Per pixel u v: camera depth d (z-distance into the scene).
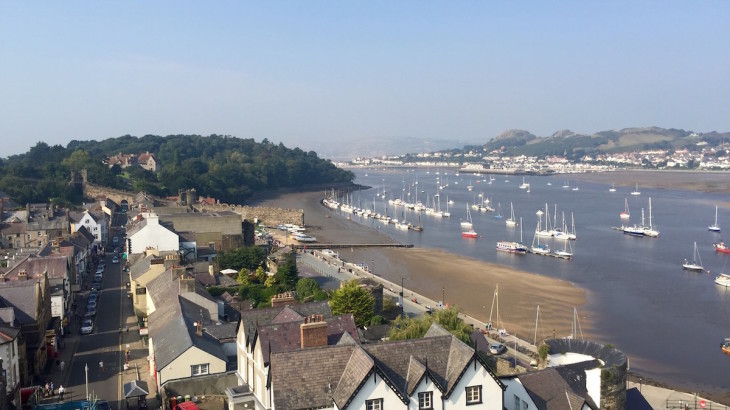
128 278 163.38
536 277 195.25
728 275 189.38
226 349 86.00
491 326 136.50
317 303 83.38
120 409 77.44
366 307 110.94
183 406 70.38
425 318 94.69
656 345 129.88
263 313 76.44
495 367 81.19
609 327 141.88
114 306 133.88
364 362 53.50
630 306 159.88
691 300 165.75
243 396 66.06
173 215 194.75
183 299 99.69
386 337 89.56
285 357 55.91
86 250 177.62
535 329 139.12
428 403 54.00
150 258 134.75
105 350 103.31
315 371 55.56
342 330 71.31
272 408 55.19
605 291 176.25
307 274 181.38
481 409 55.53
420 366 54.38
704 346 129.38
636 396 77.12
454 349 57.41
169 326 87.94
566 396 61.19
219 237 195.25
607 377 67.19
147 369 93.00
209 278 141.25
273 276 150.00
